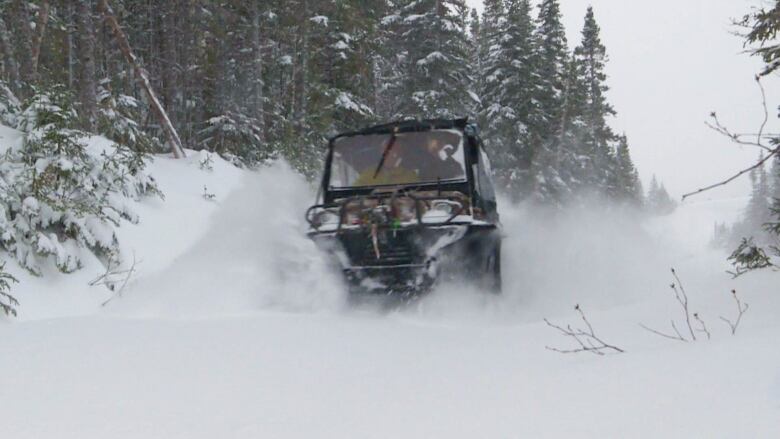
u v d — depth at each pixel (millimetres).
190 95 24656
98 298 6457
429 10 26469
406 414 2238
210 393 2682
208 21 23000
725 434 1687
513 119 27516
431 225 5695
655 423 1832
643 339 3564
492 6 37438
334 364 3275
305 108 23391
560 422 1951
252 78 22688
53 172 7641
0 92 10086
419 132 6961
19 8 15250
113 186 8734
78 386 2809
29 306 5762
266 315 5000
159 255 8094
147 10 25328
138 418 2342
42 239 6383
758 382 2043
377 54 26984
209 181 12438
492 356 3346
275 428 2180
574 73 33750
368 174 6914
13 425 2289
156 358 3344
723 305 4441
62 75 17438
